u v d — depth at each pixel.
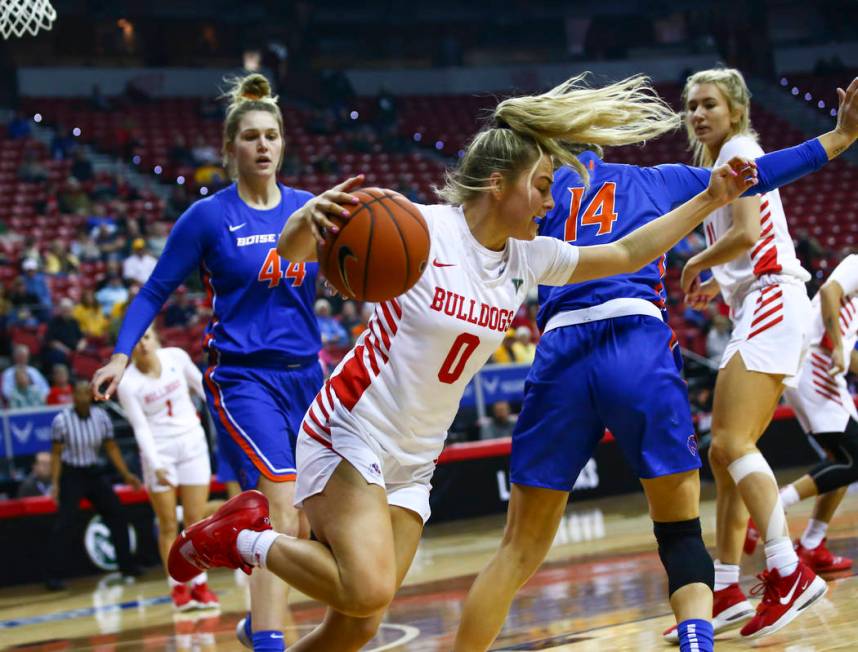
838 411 5.95
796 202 24.28
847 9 31.16
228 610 7.18
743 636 4.28
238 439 4.18
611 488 12.77
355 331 14.62
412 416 3.09
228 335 4.30
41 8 7.30
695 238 19.84
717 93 4.79
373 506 3.03
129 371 7.56
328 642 3.22
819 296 5.95
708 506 10.55
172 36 28.36
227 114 4.53
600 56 31.44
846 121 3.37
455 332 3.03
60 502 9.72
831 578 5.71
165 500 7.52
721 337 15.16
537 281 3.23
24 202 19.91
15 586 10.10
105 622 7.16
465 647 3.69
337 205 2.83
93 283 16.72
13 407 12.38
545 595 6.06
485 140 3.07
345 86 27.95
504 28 31.30
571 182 3.95
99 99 25.27
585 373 3.68
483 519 11.97
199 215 4.35
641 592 5.81
